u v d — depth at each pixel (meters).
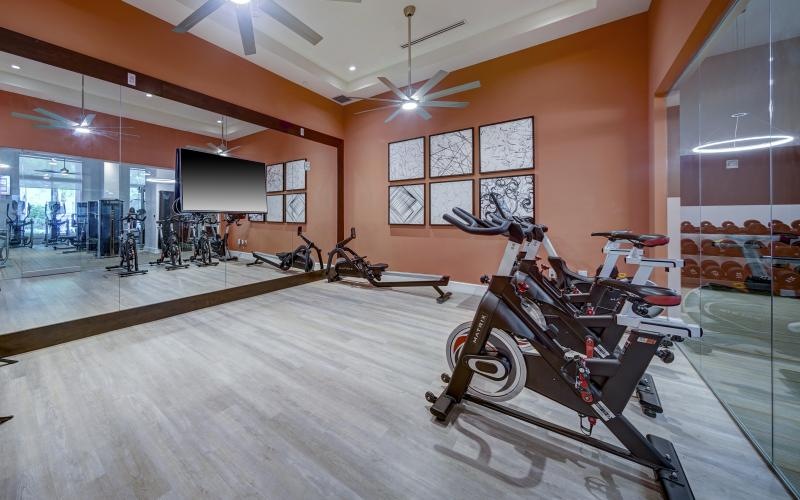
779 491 1.32
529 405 1.95
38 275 2.90
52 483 1.34
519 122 4.09
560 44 3.80
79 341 2.91
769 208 2.05
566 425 1.75
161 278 3.71
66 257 3.07
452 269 4.77
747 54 2.22
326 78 4.88
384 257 5.47
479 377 2.24
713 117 2.57
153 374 2.28
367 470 1.42
